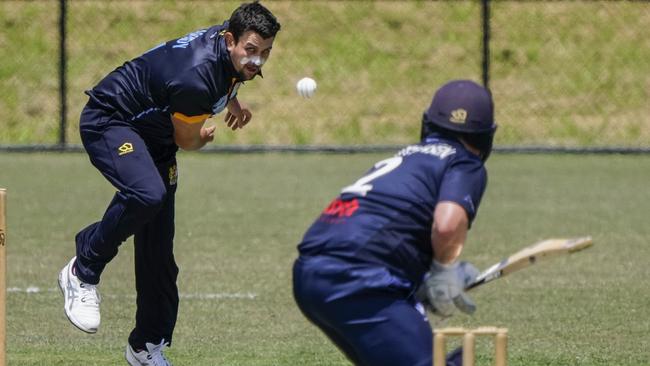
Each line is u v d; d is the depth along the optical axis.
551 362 28.22
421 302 19.70
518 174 64.62
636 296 36.03
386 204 19.31
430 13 87.06
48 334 31.05
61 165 66.56
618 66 84.12
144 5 85.69
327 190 58.47
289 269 40.16
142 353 26.81
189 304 34.84
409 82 82.44
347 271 19.05
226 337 30.89
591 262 41.59
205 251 43.34
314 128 78.75
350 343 19.28
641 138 78.50
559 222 49.84
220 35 25.08
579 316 33.41
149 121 25.36
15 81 80.88
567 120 79.94
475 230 47.97
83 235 25.72
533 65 84.19
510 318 33.25
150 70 25.05
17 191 57.16
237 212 52.12
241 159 70.56
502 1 87.62
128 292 36.56
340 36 85.31
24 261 41.03
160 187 24.86
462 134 19.80
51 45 83.31
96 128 25.27
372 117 79.69
